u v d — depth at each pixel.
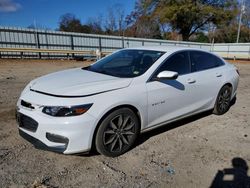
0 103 5.75
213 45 34.28
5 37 18.81
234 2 39.62
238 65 21.45
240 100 6.91
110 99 3.19
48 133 2.97
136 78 3.58
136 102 3.45
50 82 3.53
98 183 2.81
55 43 21.56
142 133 3.85
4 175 2.88
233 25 43.75
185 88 4.19
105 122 3.20
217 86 4.99
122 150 3.47
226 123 4.91
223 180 2.96
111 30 43.75
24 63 16.39
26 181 2.79
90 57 22.95
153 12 41.12
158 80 3.76
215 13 38.59
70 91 3.12
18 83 8.51
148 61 3.99
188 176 3.01
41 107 3.03
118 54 4.67
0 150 3.46
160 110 3.85
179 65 4.26
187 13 38.16
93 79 3.56
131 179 2.91
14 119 4.69
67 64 17.05
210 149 3.75
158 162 3.32
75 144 2.99
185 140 4.04
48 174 2.94
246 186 2.85
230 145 3.90
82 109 2.98
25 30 19.69
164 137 4.13
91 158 3.35
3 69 12.66
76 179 2.87
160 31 45.28
